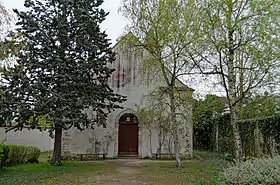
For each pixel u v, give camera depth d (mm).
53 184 10078
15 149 15586
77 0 14773
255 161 7379
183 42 13195
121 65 21641
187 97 18391
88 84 15039
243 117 17703
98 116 16469
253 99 12875
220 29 9898
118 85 21375
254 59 9445
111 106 16828
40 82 13367
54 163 14906
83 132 20328
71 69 14586
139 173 12867
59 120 13055
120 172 13195
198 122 24688
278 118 12281
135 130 21359
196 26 10570
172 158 19828
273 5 8992
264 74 9453
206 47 10602
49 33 14547
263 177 6367
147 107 20609
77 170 13672
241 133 15656
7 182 10219
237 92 11062
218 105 21297
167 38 13992
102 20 15852
